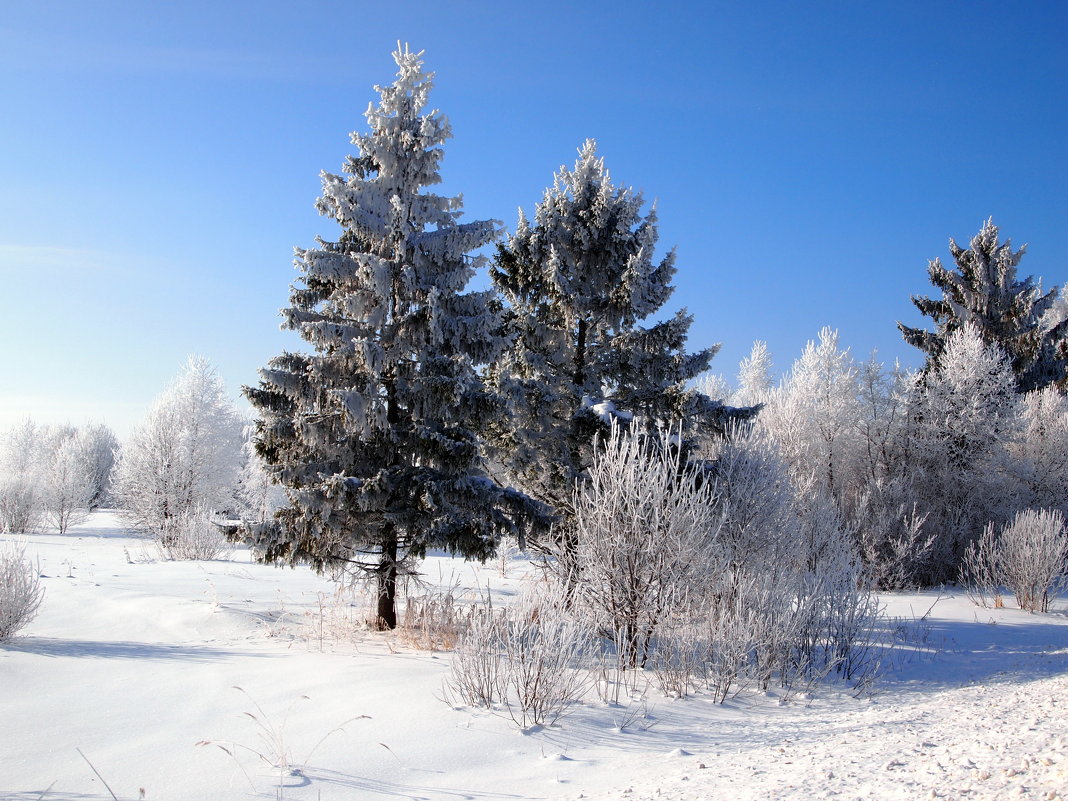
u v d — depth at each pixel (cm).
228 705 702
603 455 1030
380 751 580
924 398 2647
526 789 509
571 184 1546
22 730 617
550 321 1508
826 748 576
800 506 1293
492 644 777
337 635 1079
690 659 864
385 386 1169
